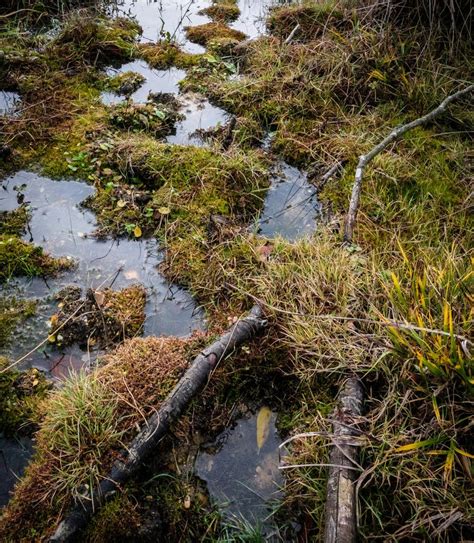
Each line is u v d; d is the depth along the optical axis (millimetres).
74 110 4371
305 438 2371
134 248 3385
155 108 4379
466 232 3365
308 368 2629
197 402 2529
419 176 3783
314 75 4754
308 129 4309
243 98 4605
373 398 2387
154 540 2100
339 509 1960
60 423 2266
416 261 3010
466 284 2607
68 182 3803
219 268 3180
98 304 2949
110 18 5738
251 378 2656
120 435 2236
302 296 2842
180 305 3068
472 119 4148
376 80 4539
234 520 2225
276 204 3768
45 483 2139
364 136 4121
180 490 2268
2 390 2578
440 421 2102
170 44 5344
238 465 2404
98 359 2729
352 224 3283
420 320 2270
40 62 4812
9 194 3670
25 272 3172
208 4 6391
